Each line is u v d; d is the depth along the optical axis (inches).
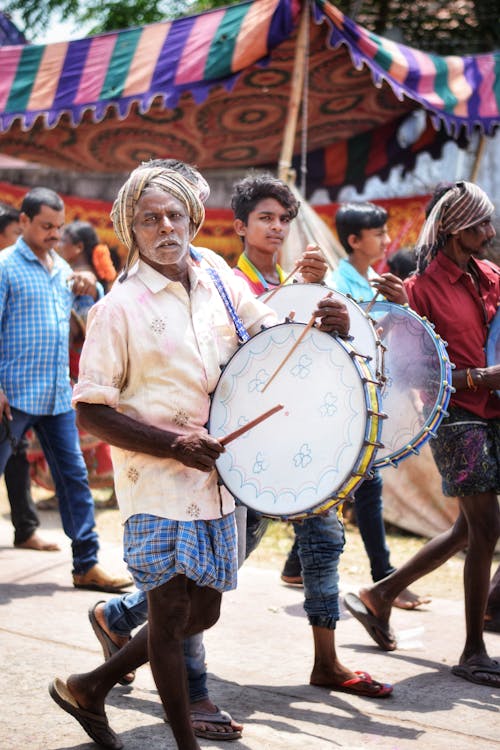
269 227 150.1
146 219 107.8
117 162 382.0
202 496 107.5
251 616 183.3
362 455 106.0
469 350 150.9
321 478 107.3
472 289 153.5
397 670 153.6
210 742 121.9
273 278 154.4
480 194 152.9
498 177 388.8
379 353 126.2
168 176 110.0
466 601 151.5
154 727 126.3
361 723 130.0
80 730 124.0
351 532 278.8
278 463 110.7
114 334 106.7
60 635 165.3
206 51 261.7
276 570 232.1
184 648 123.6
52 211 206.2
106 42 273.3
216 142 356.5
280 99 316.2
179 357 107.8
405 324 143.9
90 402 105.6
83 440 298.0
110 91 269.6
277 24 256.5
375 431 107.5
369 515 186.9
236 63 259.0
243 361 114.7
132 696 138.3
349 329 122.6
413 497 273.7
